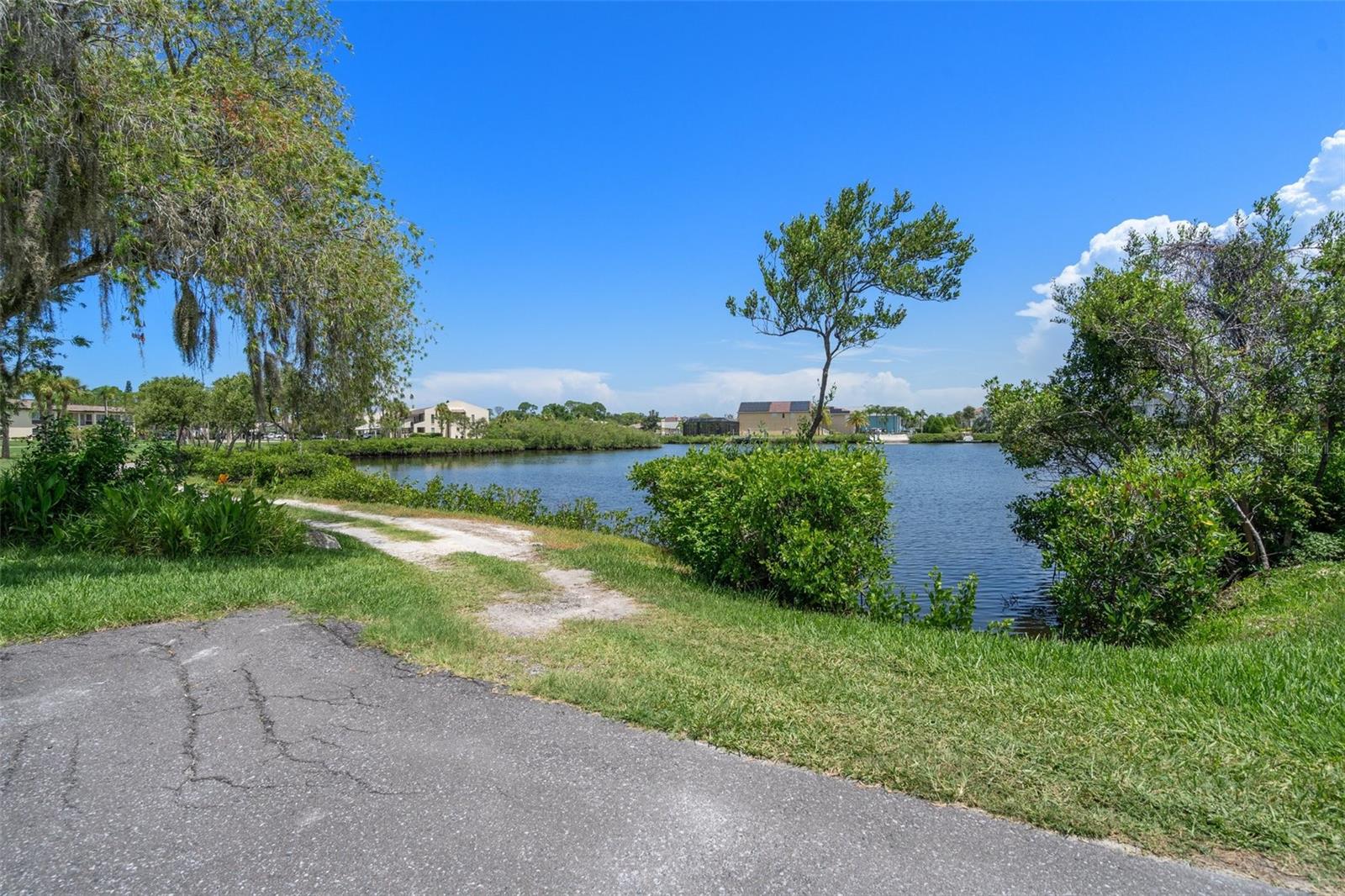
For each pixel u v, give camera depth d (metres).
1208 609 7.32
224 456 27.62
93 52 8.06
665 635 5.76
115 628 5.38
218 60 9.13
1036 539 11.45
